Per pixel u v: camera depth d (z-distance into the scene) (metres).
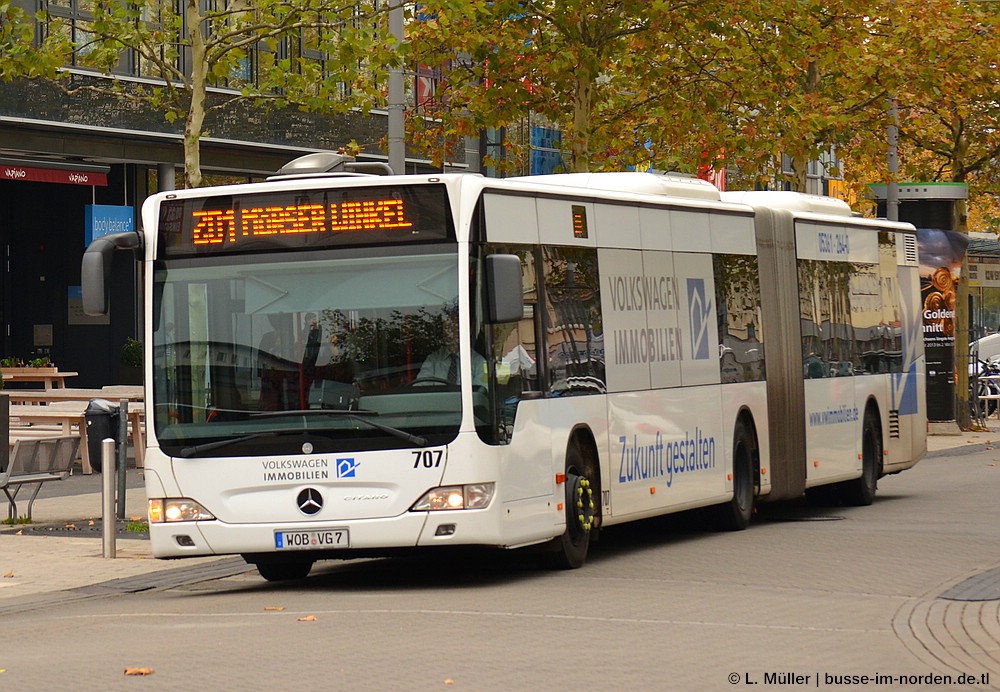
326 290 16.36
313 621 13.90
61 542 21.55
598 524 18.64
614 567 18.17
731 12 32.22
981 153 48.34
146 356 16.64
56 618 15.21
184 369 16.52
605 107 35.09
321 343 16.28
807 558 18.78
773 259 24.34
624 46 32.59
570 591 15.93
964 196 45.84
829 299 26.14
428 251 16.30
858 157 43.38
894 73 39.06
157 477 16.47
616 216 19.69
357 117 47.66
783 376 24.23
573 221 18.61
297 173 18.67
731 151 35.69
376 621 13.80
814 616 14.06
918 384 29.80
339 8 23.14
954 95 41.69
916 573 17.34
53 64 23.05
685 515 22.53
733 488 22.36
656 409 20.23
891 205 45.84
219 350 16.47
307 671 11.30
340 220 16.39
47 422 35.47
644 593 15.70
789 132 35.47
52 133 40.97
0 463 30.61
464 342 16.12
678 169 35.47
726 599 15.20
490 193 16.80
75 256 47.22
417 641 12.61
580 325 18.47
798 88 38.94
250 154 45.72
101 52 23.06
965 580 16.64
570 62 31.08
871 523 23.36
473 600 15.29
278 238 16.48
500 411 16.41
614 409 19.12
